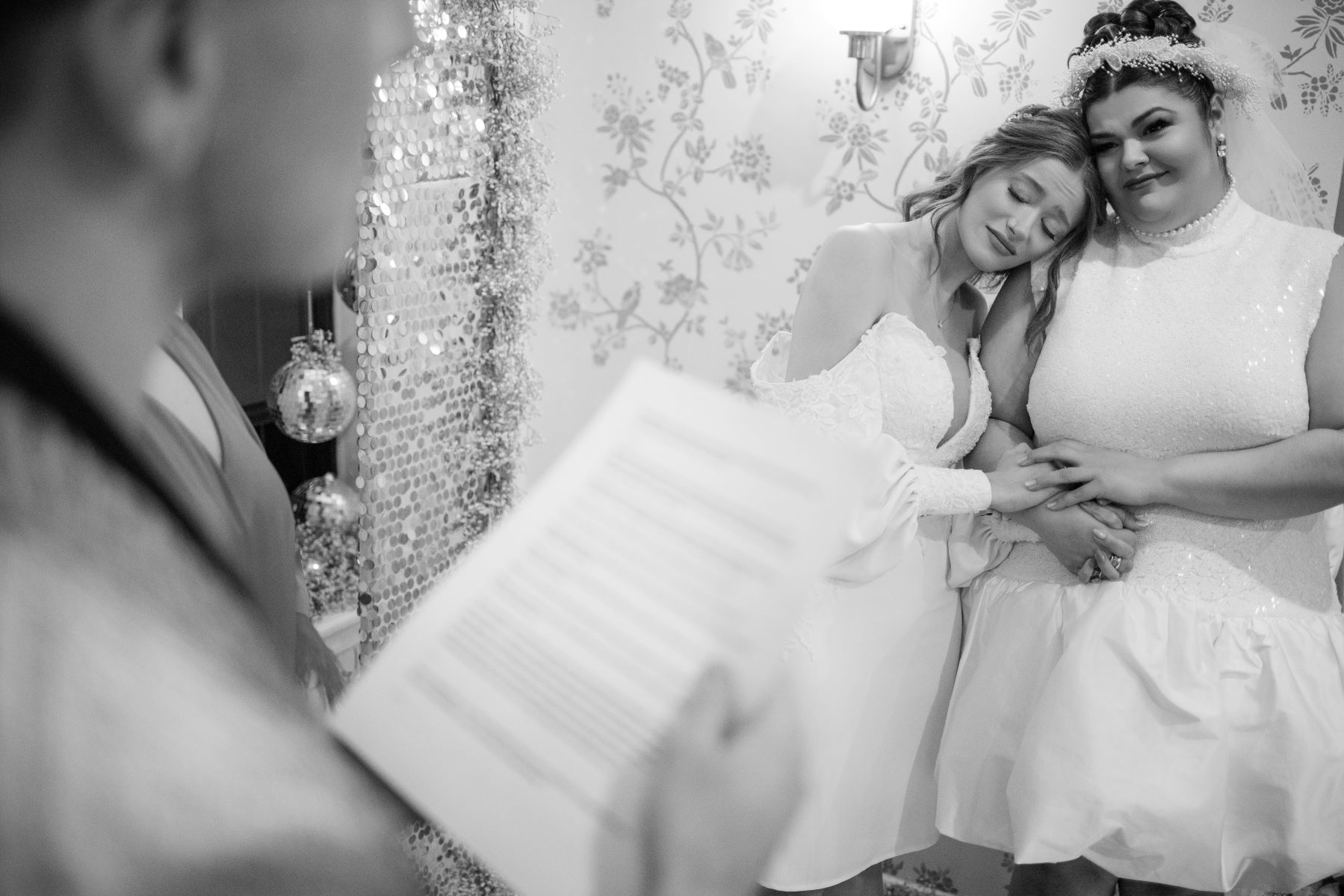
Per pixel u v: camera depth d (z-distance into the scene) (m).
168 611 0.24
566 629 0.48
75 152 0.25
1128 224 1.78
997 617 1.83
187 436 0.73
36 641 0.21
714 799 0.37
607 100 2.67
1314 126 2.11
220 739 0.22
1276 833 1.62
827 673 1.75
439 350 2.19
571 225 2.76
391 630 2.12
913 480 1.70
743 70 2.54
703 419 0.53
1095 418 1.72
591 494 0.52
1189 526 1.68
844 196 2.50
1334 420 1.61
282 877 0.21
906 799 1.90
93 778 0.20
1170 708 1.62
